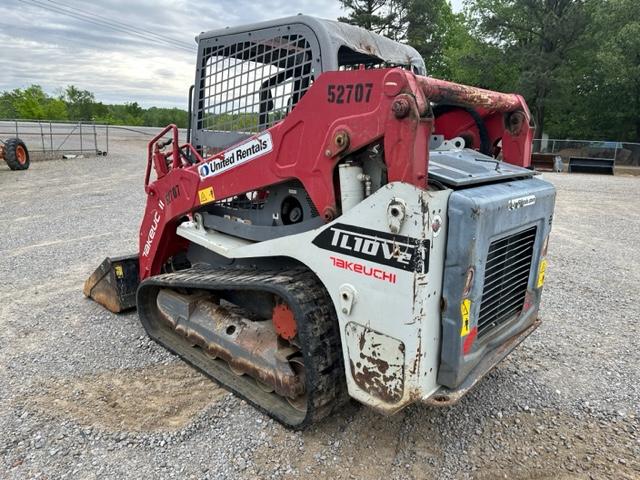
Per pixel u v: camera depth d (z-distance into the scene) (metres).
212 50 3.31
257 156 2.76
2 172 15.09
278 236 2.86
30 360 3.50
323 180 2.40
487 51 31.86
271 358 2.81
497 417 2.86
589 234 7.81
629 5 26.97
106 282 4.36
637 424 2.82
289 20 2.79
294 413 2.76
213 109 3.38
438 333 2.21
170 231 3.74
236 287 2.81
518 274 2.74
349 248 2.29
